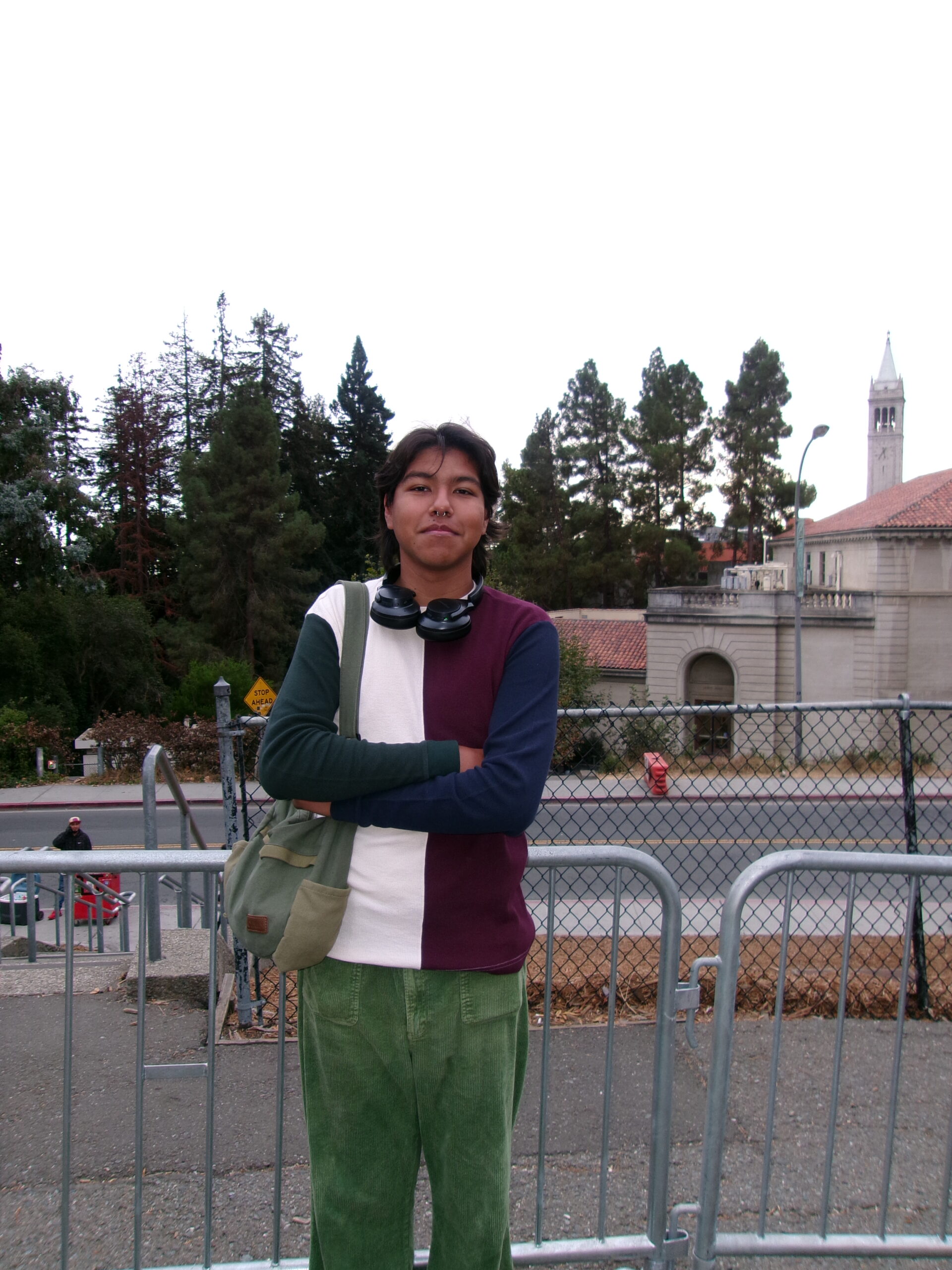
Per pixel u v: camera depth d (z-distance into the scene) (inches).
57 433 1192.2
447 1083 65.8
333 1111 67.4
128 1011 152.9
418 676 64.6
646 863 84.7
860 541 1212.5
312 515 2089.1
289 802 68.6
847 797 215.8
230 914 66.0
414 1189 70.2
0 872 81.7
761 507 2389.3
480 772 60.7
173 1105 123.3
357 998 64.7
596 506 2199.8
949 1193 92.0
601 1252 87.7
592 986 169.8
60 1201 92.4
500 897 65.4
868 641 1163.9
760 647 1181.7
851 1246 91.0
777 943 215.5
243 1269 86.0
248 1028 148.0
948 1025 156.0
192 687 1190.3
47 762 965.2
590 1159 112.1
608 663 1365.7
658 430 2331.4
